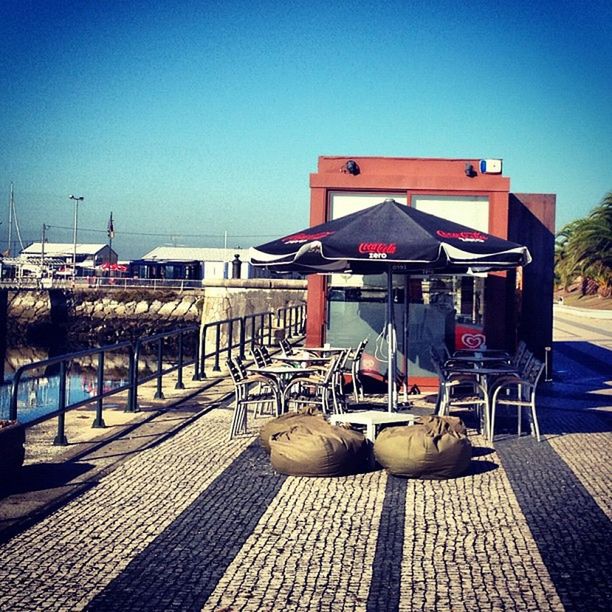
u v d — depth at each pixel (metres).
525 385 11.78
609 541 6.62
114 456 9.63
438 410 12.10
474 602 5.31
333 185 15.12
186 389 15.80
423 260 9.93
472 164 15.16
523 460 9.72
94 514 7.27
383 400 14.00
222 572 5.85
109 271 107.00
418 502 7.79
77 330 80.00
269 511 7.44
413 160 15.30
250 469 9.07
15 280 100.31
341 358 12.35
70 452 9.84
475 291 15.05
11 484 8.22
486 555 6.27
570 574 5.85
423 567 5.98
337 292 15.12
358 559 6.16
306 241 10.56
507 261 10.20
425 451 8.55
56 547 6.36
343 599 5.35
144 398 14.61
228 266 72.19
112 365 38.78
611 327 42.38
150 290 78.69
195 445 10.37
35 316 78.62
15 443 8.20
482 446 10.57
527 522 7.16
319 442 8.69
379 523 7.10
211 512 7.39
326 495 8.02
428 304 15.07
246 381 11.07
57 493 7.91
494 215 15.09
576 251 64.94
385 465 8.76
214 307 45.75
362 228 10.41
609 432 11.59
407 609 5.19
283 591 5.49
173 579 5.70
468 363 13.03
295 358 12.84
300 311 32.94
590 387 16.77
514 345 16.28
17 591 5.44
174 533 6.75
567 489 8.34
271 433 9.67
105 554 6.21
